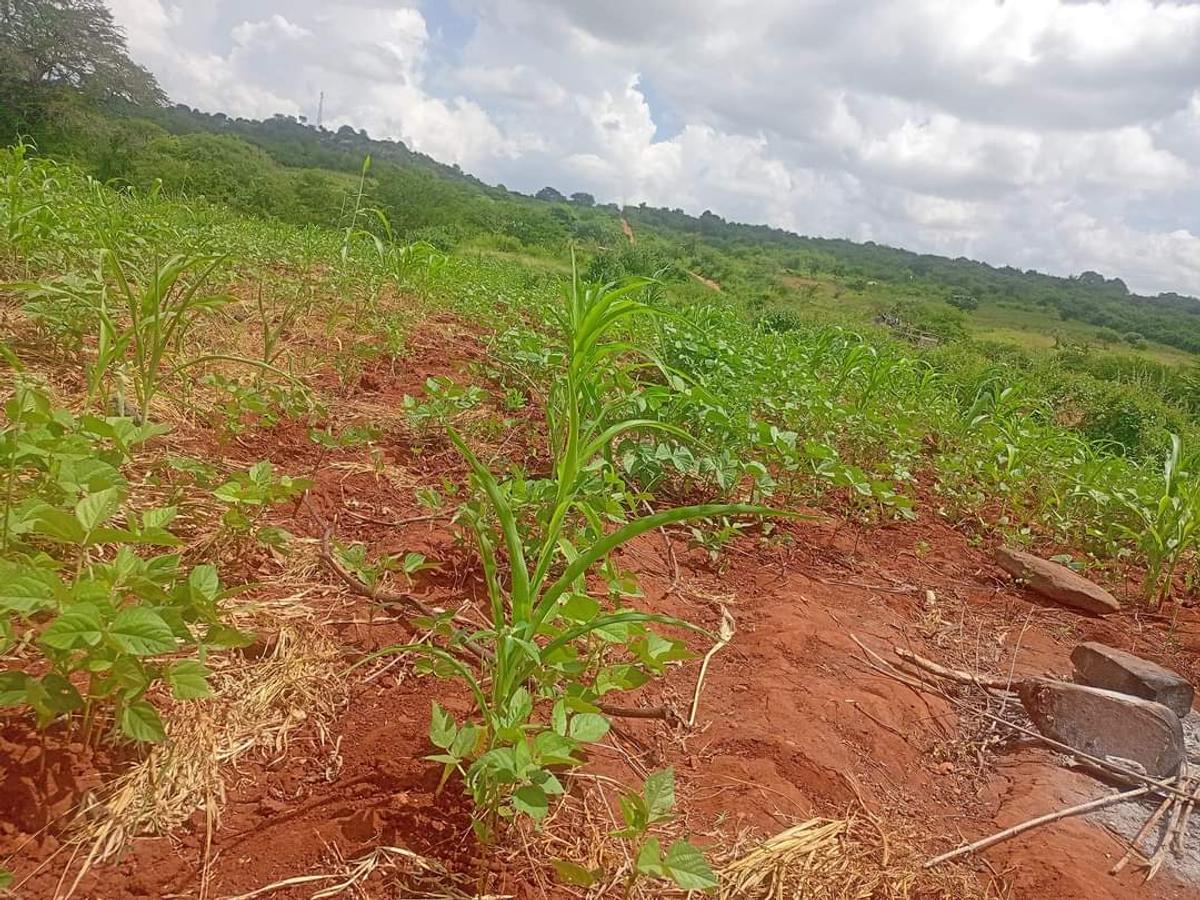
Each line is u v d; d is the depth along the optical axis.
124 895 1.41
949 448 6.52
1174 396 21.48
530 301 9.46
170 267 2.94
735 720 2.40
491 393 5.29
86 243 4.39
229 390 3.54
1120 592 4.27
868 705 2.63
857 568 3.89
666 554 3.57
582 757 2.05
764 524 4.06
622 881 1.68
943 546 4.44
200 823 1.59
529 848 1.70
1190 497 4.06
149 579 1.66
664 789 1.54
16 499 1.96
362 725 1.98
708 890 1.71
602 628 1.99
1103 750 2.59
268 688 1.99
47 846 1.44
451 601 2.65
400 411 4.41
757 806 2.02
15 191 4.34
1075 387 15.56
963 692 2.93
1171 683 2.86
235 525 2.31
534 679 1.93
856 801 2.16
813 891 1.79
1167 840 2.21
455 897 1.55
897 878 1.90
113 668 1.43
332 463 3.53
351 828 1.65
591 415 3.13
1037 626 3.62
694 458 4.01
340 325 5.86
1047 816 2.24
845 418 5.51
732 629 3.00
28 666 1.79
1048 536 5.01
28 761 1.56
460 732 1.66
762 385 5.70
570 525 3.02
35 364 3.52
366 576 2.48
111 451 2.23
